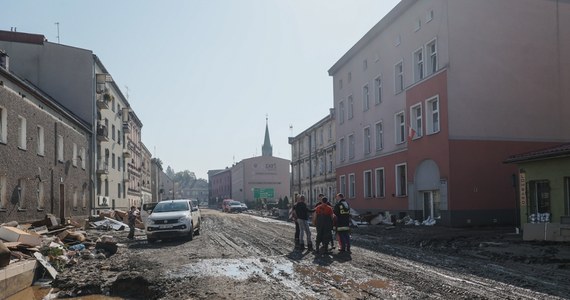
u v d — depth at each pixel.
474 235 19.80
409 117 29.56
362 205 38.91
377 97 36.44
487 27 26.34
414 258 13.62
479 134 25.58
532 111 26.45
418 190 28.72
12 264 10.72
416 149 28.64
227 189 123.25
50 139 24.98
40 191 23.53
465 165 25.20
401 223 28.62
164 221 21.53
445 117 25.55
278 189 101.38
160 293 9.72
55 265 12.79
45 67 35.62
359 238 20.66
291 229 28.53
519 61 26.58
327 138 50.25
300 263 13.12
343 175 43.88
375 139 36.34
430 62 28.31
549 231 16.69
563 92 27.06
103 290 10.53
